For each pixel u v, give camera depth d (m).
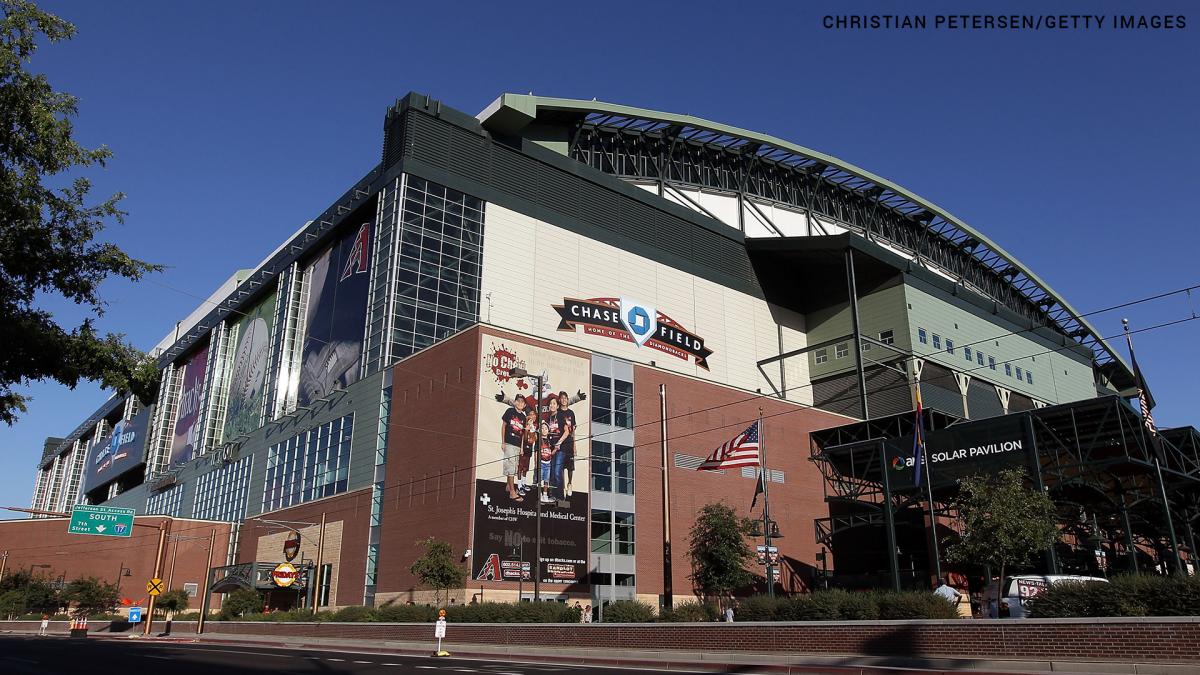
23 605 75.88
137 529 81.69
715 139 79.12
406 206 60.12
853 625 22.20
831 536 57.88
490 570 44.88
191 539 74.25
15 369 16.41
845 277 79.12
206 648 34.22
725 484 57.78
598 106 69.31
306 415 66.62
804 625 23.20
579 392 52.69
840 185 89.44
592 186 69.19
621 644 28.12
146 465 103.06
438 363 51.97
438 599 45.09
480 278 61.44
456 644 34.34
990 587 33.88
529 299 62.75
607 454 52.62
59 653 28.55
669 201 73.56
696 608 33.06
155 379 18.08
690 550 54.03
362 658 26.73
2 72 15.48
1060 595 21.75
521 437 48.84
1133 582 20.44
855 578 57.38
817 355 78.88
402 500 51.53
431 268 59.97
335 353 65.19
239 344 86.44
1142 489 44.69
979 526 34.44
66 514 53.19
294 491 64.88
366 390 58.88
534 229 64.88
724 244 76.25
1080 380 96.81
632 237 69.81
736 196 81.00
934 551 46.91
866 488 59.84
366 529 53.84
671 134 76.44
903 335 73.12
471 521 45.03
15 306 16.55
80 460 147.12
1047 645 18.62
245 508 72.38
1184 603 19.19
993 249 98.50
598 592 39.94
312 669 20.09
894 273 75.75
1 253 15.67
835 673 20.05
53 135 16.09
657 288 69.75
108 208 17.33
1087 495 45.94
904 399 71.06
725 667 22.38
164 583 76.12
